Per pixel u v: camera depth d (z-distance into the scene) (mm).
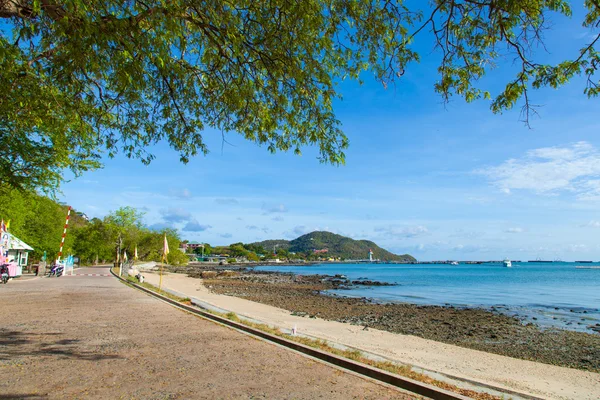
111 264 82312
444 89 6617
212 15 6059
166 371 6129
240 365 6598
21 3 5109
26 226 39062
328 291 37875
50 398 4867
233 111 7758
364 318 19875
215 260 183375
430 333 16109
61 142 9875
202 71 7277
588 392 8352
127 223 59719
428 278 67438
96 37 5105
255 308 21141
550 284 50125
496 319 20172
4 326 9922
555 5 5430
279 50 6656
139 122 8289
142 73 5664
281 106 7562
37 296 17672
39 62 6398
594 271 104250
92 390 5180
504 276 74938
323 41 6590
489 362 10977
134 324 10570
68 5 4645
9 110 6523
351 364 6684
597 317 21188
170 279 46969
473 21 6074
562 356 12430
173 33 5809
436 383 6230
